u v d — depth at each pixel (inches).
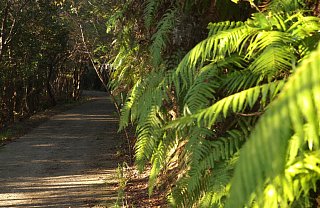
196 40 148.2
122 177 252.5
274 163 44.9
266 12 107.4
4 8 621.0
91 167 363.9
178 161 175.6
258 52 95.2
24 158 415.5
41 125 682.8
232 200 47.6
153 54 146.1
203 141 109.0
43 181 323.9
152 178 141.9
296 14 92.3
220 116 108.3
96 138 533.6
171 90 148.1
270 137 42.5
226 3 129.3
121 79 209.8
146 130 140.3
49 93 1051.3
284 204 70.1
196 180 108.6
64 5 604.1
